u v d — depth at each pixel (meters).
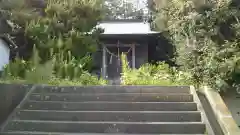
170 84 6.98
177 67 8.79
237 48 5.73
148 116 4.93
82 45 10.72
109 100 5.67
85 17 11.49
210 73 6.08
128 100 5.65
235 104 6.09
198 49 6.48
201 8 6.32
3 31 10.94
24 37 11.16
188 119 4.89
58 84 6.98
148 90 6.06
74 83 7.25
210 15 6.12
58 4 10.95
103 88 6.09
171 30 8.52
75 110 5.30
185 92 6.00
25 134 4.42
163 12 9.09
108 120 4.93
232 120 4.79
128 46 16.05
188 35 6.88
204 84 6.24
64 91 6.10
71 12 11.18
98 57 15.86
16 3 10.20
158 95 5.67
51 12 10.92
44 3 11.55
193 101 5.59
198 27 6.35
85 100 5.68
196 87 6.36
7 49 12.51
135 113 4.95
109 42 15.97
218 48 5.97
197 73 6.48
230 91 6.13
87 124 4.68
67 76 8.04
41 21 10.62
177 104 5.30
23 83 6.37
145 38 15.65
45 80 7.11
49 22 10.60
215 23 6.13
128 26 16.98
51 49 9.26
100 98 5.70
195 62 6.55
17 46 11.51
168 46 13.09
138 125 4.63
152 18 12.82
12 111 5.30
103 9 12.29
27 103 5.45
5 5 9.93
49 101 5.54
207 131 4.46
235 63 5.55
